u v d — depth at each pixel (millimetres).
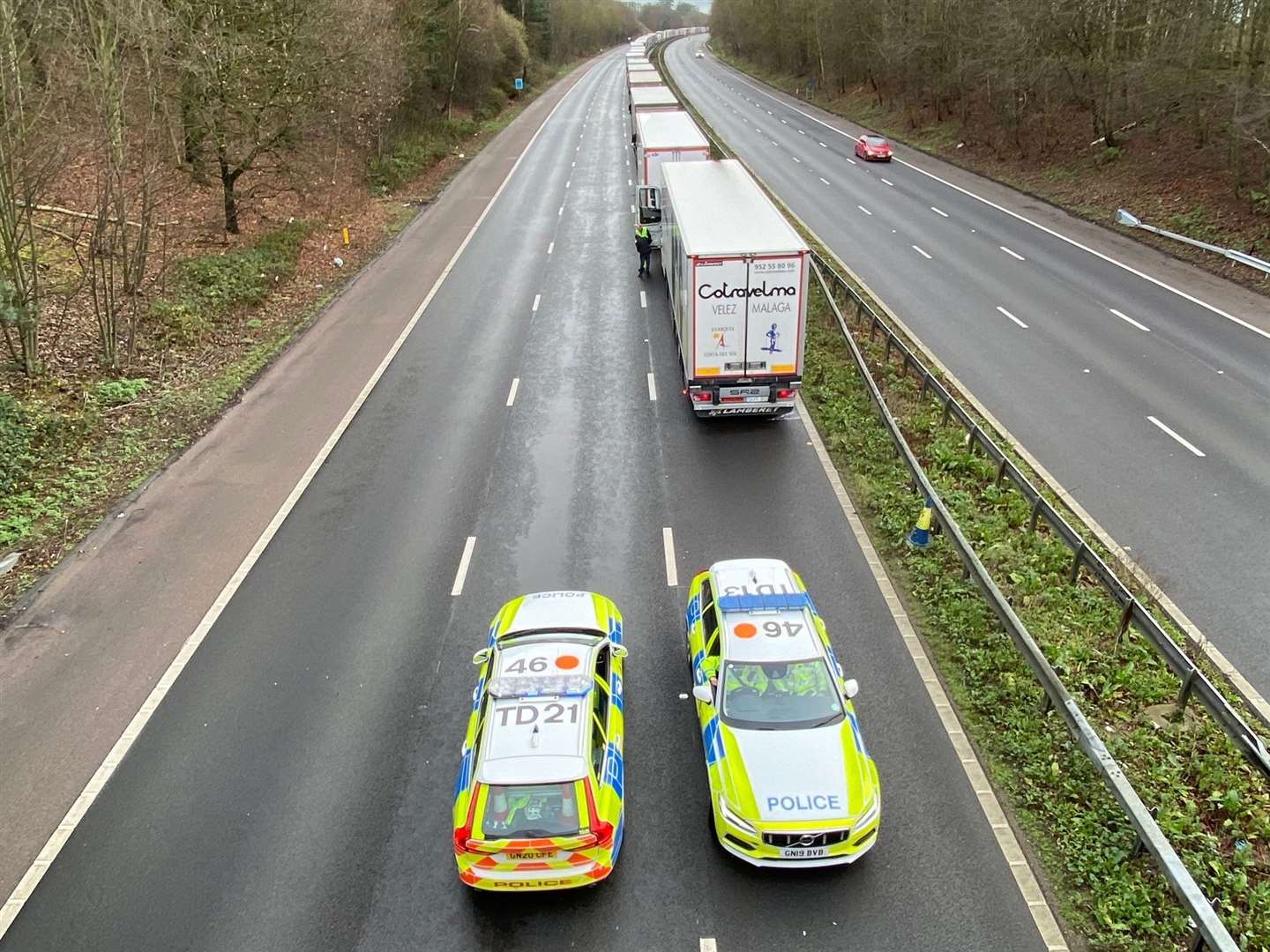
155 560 15086
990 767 10555
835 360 22016
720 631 11062
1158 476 16531
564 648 10727
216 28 27719
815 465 17594
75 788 10773
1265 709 11344
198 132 30531
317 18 30672
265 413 20297
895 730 11164
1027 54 40500
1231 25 30922
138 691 12258
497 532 15656
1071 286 26984
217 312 25266
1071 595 13367
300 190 33125
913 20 55625
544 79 96000
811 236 33438
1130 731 11008
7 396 18125
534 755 9141
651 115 37281
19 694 12289
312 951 8766
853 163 48781
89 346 22219
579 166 48656
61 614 13844
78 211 26312
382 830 10047
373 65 36406
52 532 15828
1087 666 11961
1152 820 8859
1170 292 26031
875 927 8781
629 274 29641
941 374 21109
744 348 17969
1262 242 27484
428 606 13789
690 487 16891
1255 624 12766
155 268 26391
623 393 20938
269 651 12922
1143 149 37375
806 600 11570
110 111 20781
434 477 17469
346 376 22156
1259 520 15094
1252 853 9430
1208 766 10383
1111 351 22094
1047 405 19438
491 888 8797
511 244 33469
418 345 24016
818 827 8938
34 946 8930
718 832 9383
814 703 10219
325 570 14727
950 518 14055
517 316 25969
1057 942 8586
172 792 10648
